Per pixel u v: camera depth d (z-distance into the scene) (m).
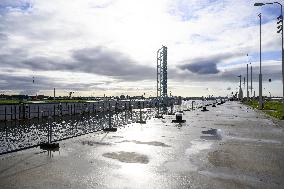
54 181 8.70
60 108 46.72
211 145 15.20
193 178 9.09
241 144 15.55
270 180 8.87
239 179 8.97
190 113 45.41
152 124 27.08
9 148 18.09
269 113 41.81
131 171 9.90
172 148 14.27
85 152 13.13
